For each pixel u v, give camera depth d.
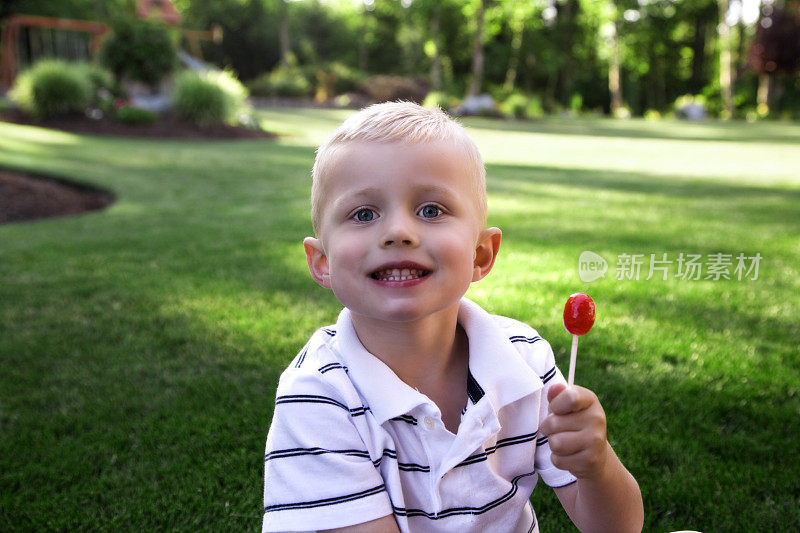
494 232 1.19
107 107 18.69
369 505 1.09
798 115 36.31
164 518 2.14
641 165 13.41
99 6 36.81
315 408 1.14
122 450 2.53
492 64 48.31
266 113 26.22
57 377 3.10
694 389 2.90
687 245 5.60
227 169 11.38
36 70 18.59
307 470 1.11
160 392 2.96
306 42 53.38
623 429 2.56
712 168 12.94
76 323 3.77
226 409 2.80
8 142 13.32
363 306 1.05
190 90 18.77
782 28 37.50
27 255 5.37
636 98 54.25
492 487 1.16
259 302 4.10
